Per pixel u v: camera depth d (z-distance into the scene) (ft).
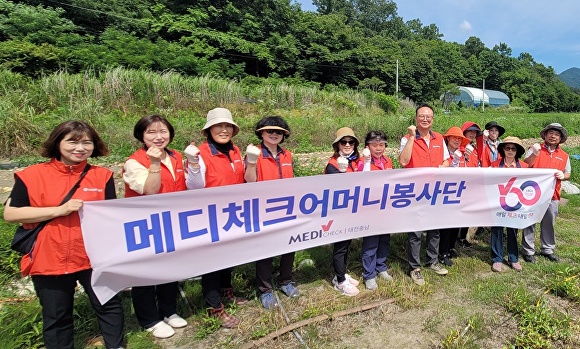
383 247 11.99
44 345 8.29
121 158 27.12
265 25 103.30
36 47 49.93
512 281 12.19
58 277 7.35
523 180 12.50
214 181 9.20
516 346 8.84
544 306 10.08
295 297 10.73
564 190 24.11
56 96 34.68
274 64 97.76
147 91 41.75
